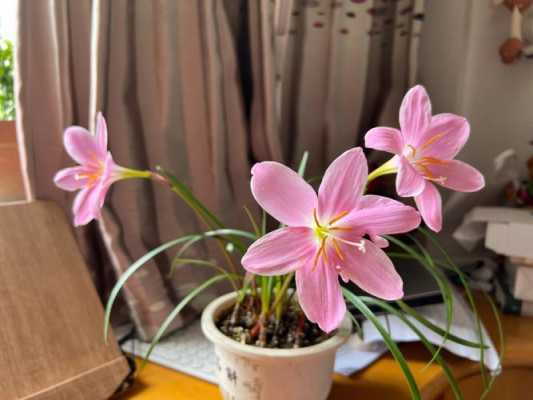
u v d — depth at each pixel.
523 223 0.42
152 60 0.37
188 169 0.40
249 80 0.42
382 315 0.38
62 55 0.33
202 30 0.38
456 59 0.49
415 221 0.20
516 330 0.41
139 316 0.37
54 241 0.33
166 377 0.33
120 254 0.36
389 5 0.49
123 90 0.36
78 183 0.27
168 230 0.39
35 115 0.34
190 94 0.39
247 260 0.19
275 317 0.29
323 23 0.47
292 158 0.49
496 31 0.49
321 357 0.26
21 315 0.30
